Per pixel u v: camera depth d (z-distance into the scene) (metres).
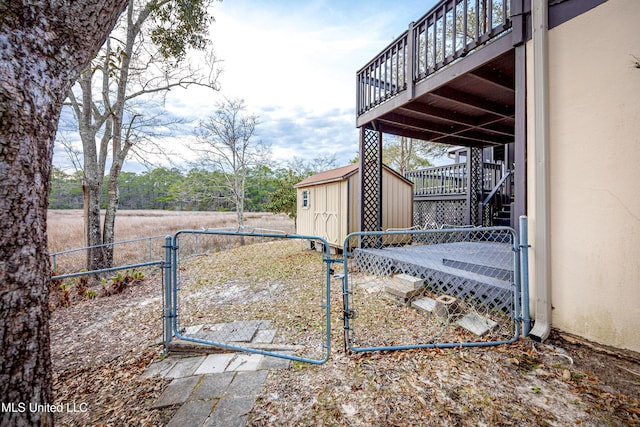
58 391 2.13
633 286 2.02
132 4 7.00
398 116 5.29
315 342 2.68
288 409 1.75
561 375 1.94
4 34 1.00
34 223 1.13
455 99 4.20
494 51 2.96
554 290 2.44
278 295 4.39
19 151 1.06
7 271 1.05
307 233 8.74
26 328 1.10
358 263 5.59
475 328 2.69
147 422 1.70
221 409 1.78
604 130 2.13
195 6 5.88
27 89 1.07
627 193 2.04
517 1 2.62
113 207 7.34
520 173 2.63
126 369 2.39
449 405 1.70
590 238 2.22
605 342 2.15
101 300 4.81
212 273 6.18
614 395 1.72
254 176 15.66
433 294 3.70
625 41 2.02
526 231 2.52
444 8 3.51
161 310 4.03
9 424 1.05
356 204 6.86
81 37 1.23
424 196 10.13
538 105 2.48
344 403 1.78
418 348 2.38
